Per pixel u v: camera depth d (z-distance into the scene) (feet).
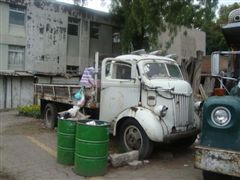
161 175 23.66
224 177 19.97
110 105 30.27
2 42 83.25
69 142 25.13
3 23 83.20
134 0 81.20
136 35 88.58
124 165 25.62
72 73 95.14
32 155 28.43
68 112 29.89
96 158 22.84
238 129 17.54
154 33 81.92
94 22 102.73
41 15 89.86
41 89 43.86
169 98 27.53
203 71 43.29
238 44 22.74
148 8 78.38
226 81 21.61
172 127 27.43
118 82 29.84
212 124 18.04
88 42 100.78
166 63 30.35
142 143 27.09
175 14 78.18
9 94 80.64
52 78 87.10
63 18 94.58
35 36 88.99
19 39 86.12
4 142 33.45
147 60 29.22
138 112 27.32
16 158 27.45
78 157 23.13
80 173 23.04
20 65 87.04
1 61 83.30
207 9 76.79
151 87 27.58
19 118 52.31
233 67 21.85
